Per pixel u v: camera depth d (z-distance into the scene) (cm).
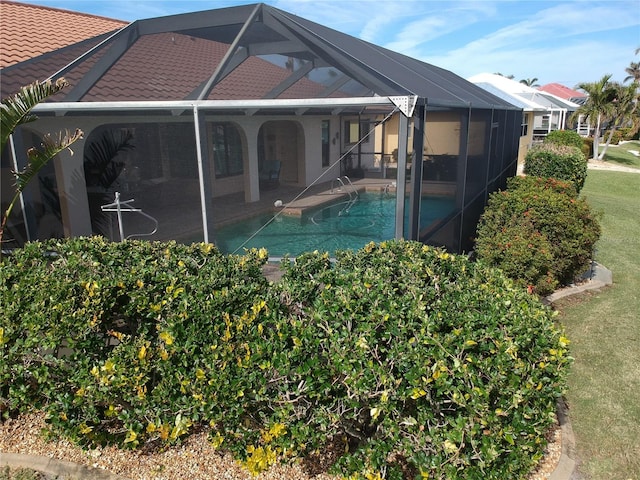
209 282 485
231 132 1975
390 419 371
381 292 439
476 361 359
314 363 377
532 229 884
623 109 3859
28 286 494
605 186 2606
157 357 429
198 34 1041
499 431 364
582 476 458
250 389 390
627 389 599
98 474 443
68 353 562
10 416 524
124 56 1048
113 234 1373
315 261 546
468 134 1041
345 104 780
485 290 475
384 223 1638
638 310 845
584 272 995
